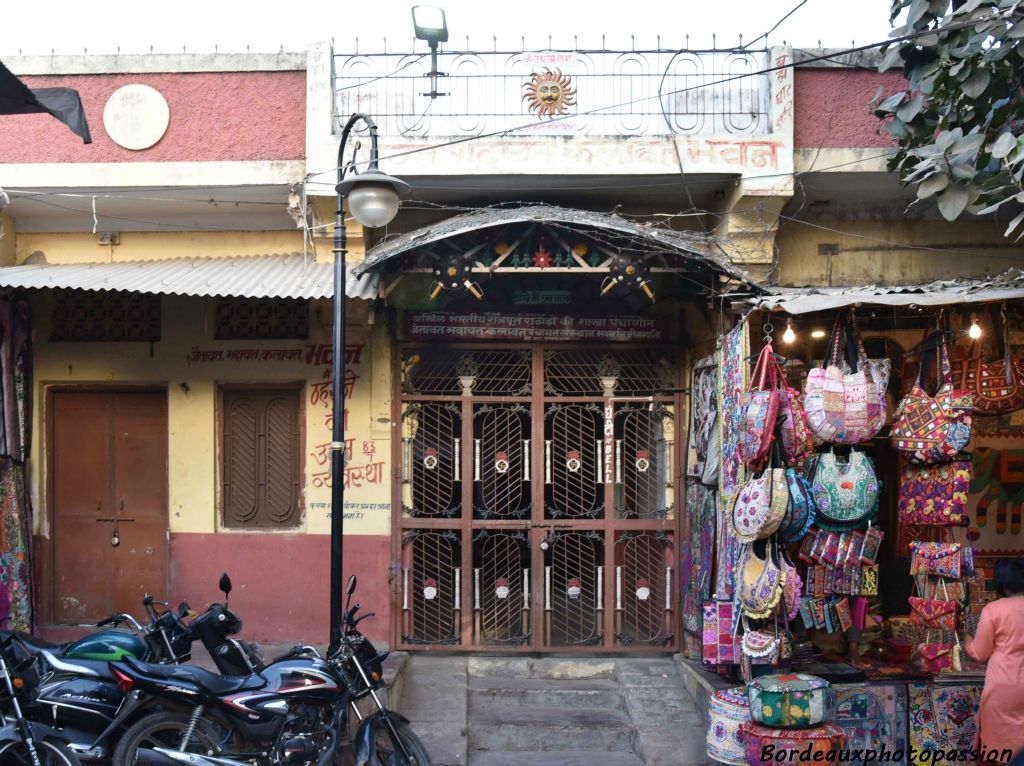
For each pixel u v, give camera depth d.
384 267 6.77
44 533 8.03
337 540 5.96
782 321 6.93
